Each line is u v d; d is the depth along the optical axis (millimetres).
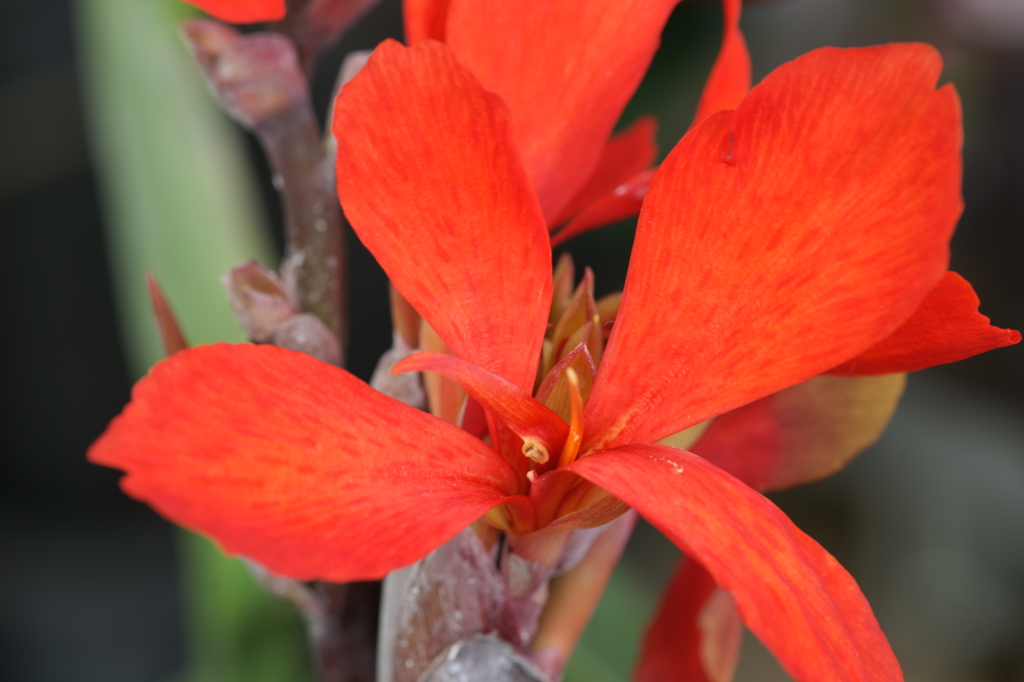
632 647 502
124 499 713
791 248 268
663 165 271
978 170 796
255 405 260
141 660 674
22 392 694
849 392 327
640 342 276
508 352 278
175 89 499
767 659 720
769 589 255
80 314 698
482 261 276
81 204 692
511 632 301
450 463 273
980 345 275
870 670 263
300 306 329
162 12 494
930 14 746
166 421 254
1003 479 718
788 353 269
